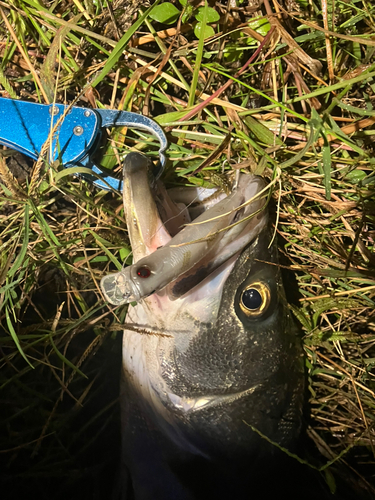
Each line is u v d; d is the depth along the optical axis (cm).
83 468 40
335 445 41
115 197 37
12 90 34
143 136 35
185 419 32
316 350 41
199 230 28
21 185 35
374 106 37
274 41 34
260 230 30
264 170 35
